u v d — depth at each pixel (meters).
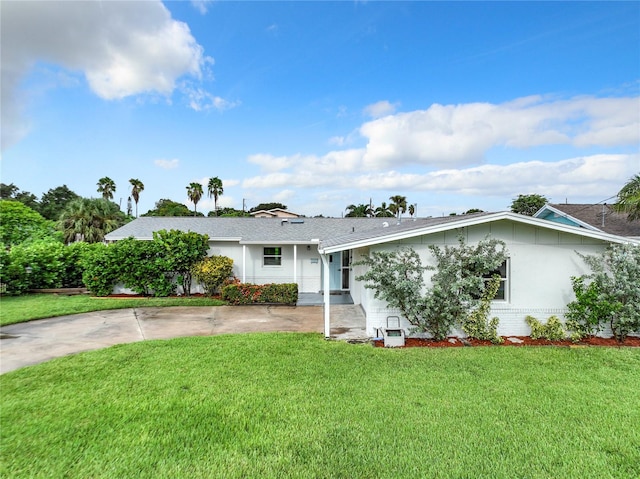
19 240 21.20
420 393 5.20
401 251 8.46
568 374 5.97
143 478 3.31
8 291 14.37
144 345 7.71
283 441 3.94
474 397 5.06
